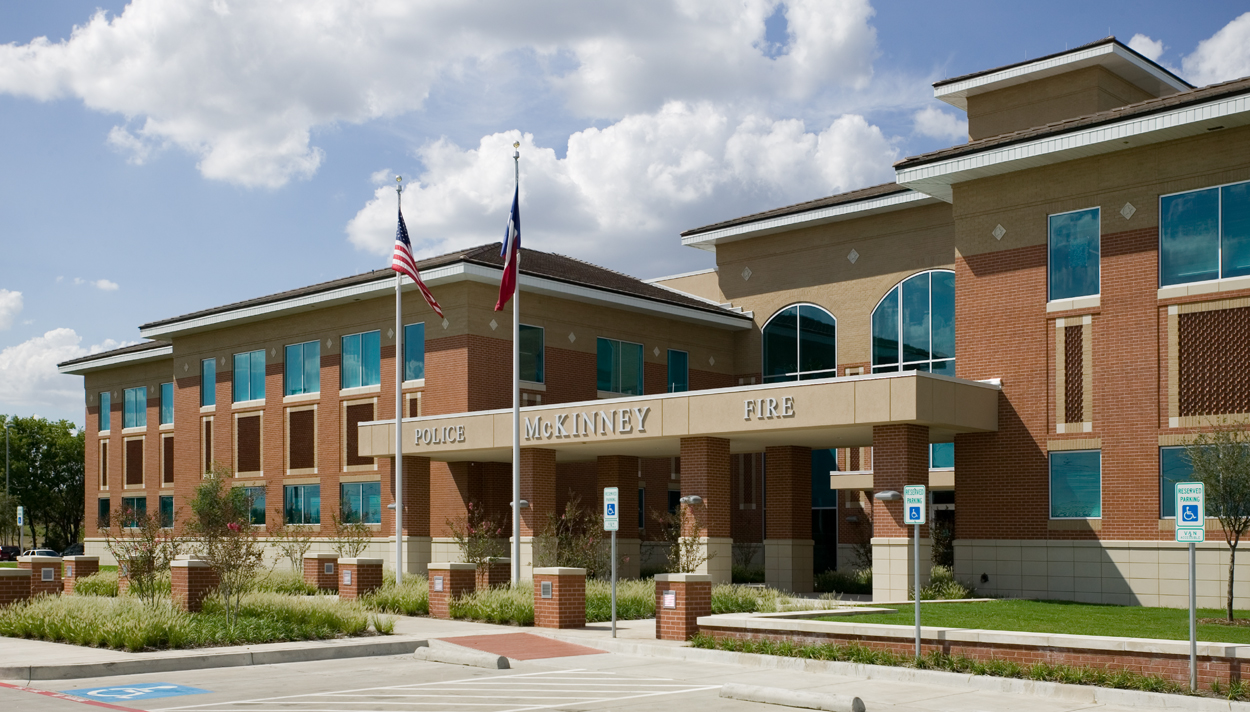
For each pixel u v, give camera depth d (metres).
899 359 43.44
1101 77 38.09
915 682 17.08
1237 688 14.52
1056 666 16.41
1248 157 26.62
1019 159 29.31
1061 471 29.17
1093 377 28.80
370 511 44.69
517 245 33.12
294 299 46.84
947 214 42.53
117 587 32.00
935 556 38.22
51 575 30.42
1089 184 29.20
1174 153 27.81
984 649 17.31
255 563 24.25
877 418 28.47
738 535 49.28
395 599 28.47
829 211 44.78
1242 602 25.88
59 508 95.75
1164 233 27.95
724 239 49.09
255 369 50.75
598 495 41.56
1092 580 28.23
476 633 23.75
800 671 18.44
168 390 58.91
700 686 16.72
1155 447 27.56
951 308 42.06
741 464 49.56
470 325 41.44
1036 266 29.97
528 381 42.97
